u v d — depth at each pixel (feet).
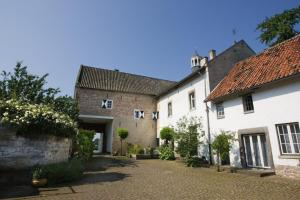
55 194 21.09
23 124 27.30
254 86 36.50
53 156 31.73
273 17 63.62
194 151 47.16
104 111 70.79
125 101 74.90
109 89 72.74
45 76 43.91
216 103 47.96
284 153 32.68
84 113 67.82
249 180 29.17
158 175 33.30
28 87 41.98
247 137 39.73
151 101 79.36
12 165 26.11
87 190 23.03
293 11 60.13
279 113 33.63
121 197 20.40
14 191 21.58
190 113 57.36
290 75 31.01
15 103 29.81
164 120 72.64
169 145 61.77
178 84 63.41
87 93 69.87
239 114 41.16
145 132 75.36
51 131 30.76
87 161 47.75
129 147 69.46
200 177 31.63
